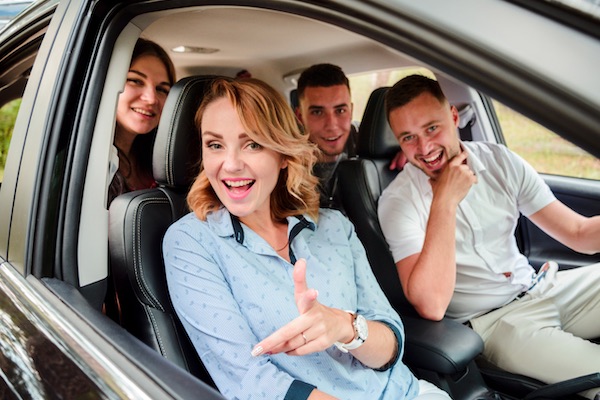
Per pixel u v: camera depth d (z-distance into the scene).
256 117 1.27
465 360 1.59
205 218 1.38
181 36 2.20
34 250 1.19
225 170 1.29
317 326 1.11
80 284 1.24
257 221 1.43
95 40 1.22
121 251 1.36
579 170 2.44
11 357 1.15
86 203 1.26
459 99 2.53
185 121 1.52
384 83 2.56
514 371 1.85
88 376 0.92
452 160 1.89
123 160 2.15
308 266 1.41
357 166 2.18
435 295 1.79
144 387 0.83
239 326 1.24
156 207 1.45
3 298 1.24
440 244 1.82
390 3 0.60
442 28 0.56
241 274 1.31
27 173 1.21
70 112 1.21
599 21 0.51
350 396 1.31
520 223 2.54
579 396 1.64
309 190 1.51
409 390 1.44
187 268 1.31
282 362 1.25
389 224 2.02
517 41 0.52
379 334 1.36
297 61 2.73
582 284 2.06
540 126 0.52
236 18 1.91
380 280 2.11
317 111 2.50
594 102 0.48
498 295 2.04
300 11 0.73
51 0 1.35
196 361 1.39
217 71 2.81
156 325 1.35
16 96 1.84
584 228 2.05
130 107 2.08
